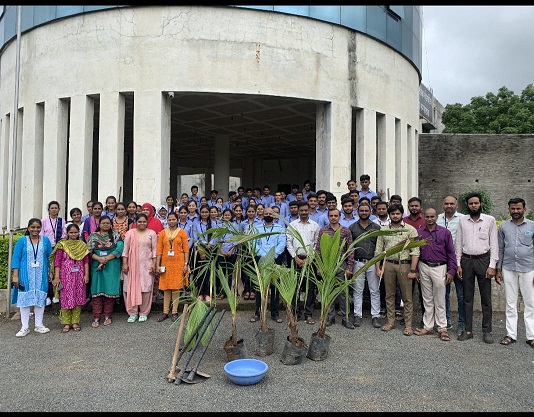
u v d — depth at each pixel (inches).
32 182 400.8
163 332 220.1
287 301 175.0
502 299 265.0
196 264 263.6
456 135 592.4
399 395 144.4
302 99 375.2
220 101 446.6
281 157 863.7
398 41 442.6
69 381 156.1
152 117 350.0
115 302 263.7
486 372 165.6
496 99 804.0
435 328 223.0
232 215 292.8
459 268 210.8
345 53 390.6
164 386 151.4
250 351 189.6
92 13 362.3
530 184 578.6
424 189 592.4
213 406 135.8
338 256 181.0
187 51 349.4
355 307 231.9
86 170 367.6
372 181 406.9
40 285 219.5
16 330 227.5
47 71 383.9
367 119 405.1
